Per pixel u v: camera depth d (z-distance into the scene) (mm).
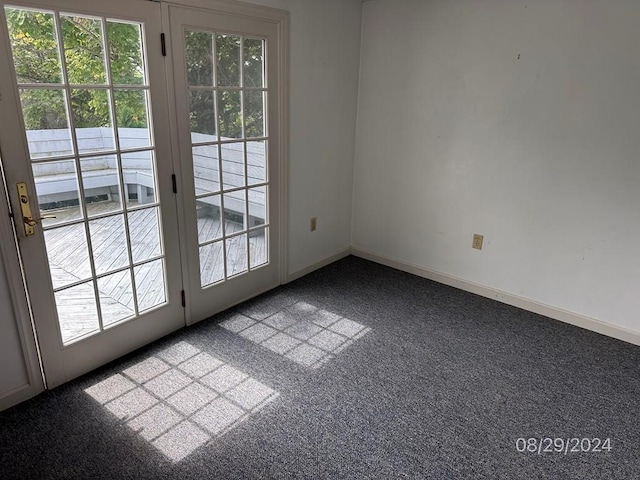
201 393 2213
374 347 2666
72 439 1901
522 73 2855
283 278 3490
